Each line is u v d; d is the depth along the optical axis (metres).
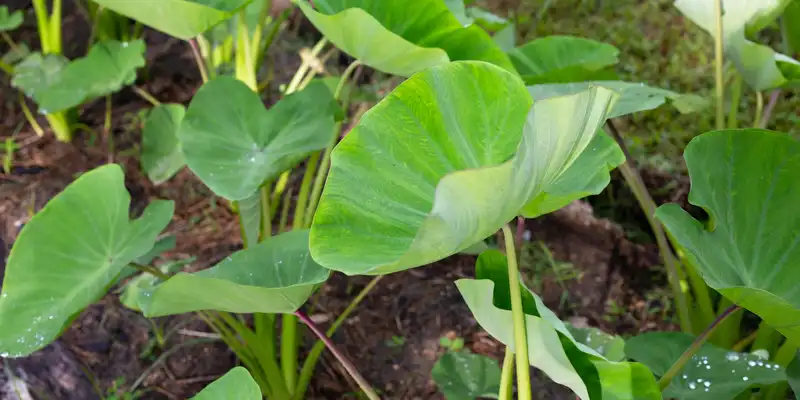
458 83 1.32
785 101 2.15
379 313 1.82
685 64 2.25
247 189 1.52
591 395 1.33
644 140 2.08
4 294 1.50
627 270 1.91
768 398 1.61
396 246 1.30
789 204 1.43
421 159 1.33
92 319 1.80
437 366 1.62
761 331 1.64
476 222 1.22
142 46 1.96
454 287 1.87
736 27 1.65
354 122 2.10
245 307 1.39
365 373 1.73
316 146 1.57
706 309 1.71
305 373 1.68
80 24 2.35
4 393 1.66
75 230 1.54
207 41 1.97
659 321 1.81
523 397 1.27
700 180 1.45
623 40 2.33
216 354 1.76
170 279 1.32
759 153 1.44
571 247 1.92
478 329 1.79
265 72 2.25
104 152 2.10
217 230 1.95
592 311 1.83
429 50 1.48
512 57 1.80
